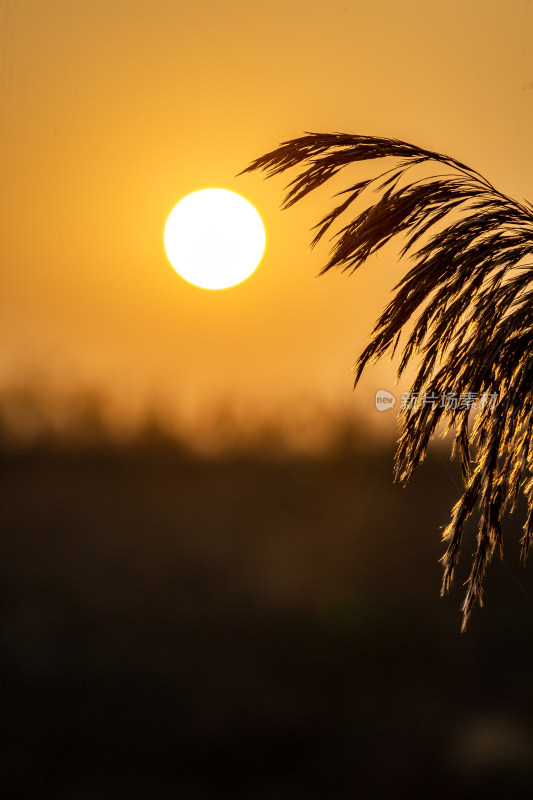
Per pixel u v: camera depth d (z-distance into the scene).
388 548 22.72
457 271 2.65
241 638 20.48
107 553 25.48
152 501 28.61
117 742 15.98
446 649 19.16
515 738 15.31
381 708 17.12
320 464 27.17
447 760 14.98
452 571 2.66
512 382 2.56
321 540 24.38
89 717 17.09
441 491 23.92
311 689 18.05
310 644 19.78
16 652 19.30
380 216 2.82
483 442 2.66
